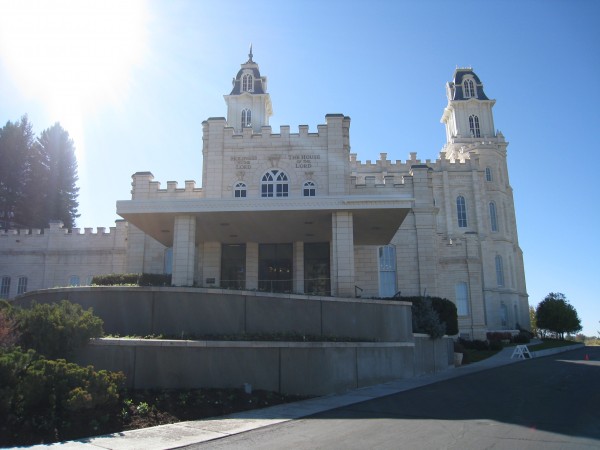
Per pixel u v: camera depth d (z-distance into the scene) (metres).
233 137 30.83
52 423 10.16
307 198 23.09
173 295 16.19
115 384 11.75
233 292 16.78
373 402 14.47
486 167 65.19
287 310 17.67
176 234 23.42
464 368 25.69
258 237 28.38
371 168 62.88
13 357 10.94
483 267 59.75
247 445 9.34
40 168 66.12
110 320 16.17
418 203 32.19
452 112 73.50
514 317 60.34
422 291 31.25
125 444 9.45
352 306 19.34
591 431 10.02
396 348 20.20
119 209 23.30
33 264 41.75
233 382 14.73
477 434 9.85
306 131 30.70
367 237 28.67
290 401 15.02
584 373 21.73
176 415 12.16
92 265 41.25
